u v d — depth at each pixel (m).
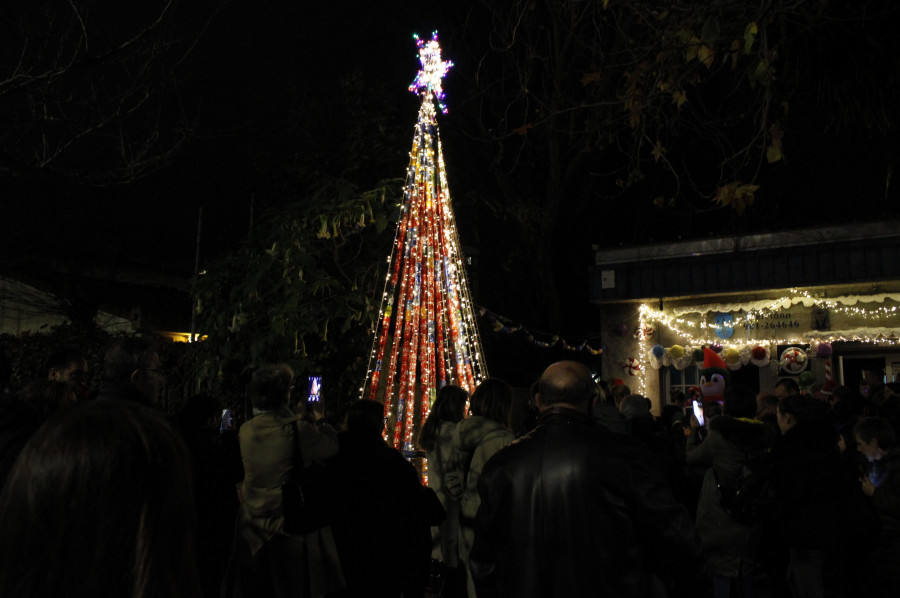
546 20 14.27
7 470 2.87
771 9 4.89
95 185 6.21
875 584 4.54
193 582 1.14
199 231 15.36
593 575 2.54
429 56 8.27
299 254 8.31
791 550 4.83
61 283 18.03
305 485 4.20
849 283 11.36
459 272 8.65
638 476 2.62
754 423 4.84
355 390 9.00
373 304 8.72
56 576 1.02
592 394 2.98
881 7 6.18
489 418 4.98
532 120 15.72
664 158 7.38
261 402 4.40
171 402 9.43
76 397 3.79
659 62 6.09
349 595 4.34
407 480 4.45
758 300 12.43
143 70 6.04
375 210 8.73
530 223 16.67
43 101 5.82
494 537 2.79
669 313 13.30
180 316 20.78
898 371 11.61
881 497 4.51
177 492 1.14
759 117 8.72
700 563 2.61
